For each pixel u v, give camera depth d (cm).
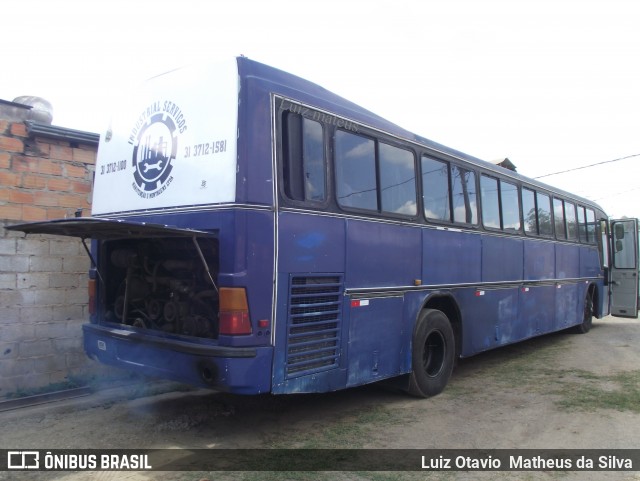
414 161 652
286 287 461
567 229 1123
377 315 572
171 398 625
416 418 571
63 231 479
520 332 901
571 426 546
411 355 629
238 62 450
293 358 468
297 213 474
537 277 968
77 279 640
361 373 549
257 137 446
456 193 734
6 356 584
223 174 442
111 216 549
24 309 598
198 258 483
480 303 778
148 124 517
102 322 570
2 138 595
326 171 513
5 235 589
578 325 1202
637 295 1359
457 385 729
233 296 426
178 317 490
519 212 913
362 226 553
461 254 733
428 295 658
